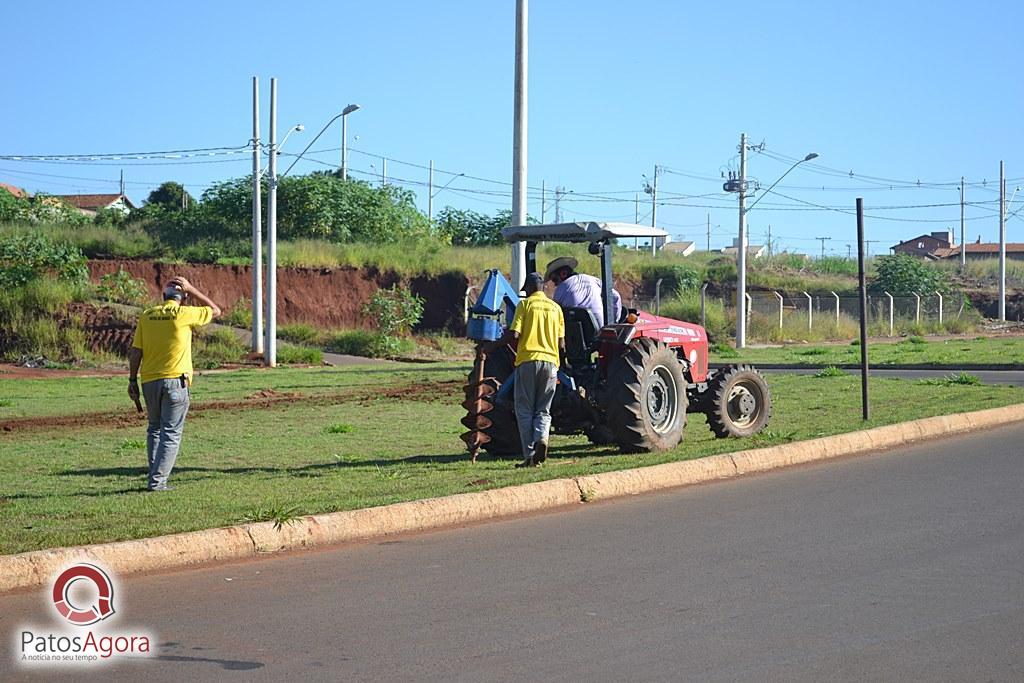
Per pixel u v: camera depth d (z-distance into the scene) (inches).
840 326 1935.3
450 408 721.0
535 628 242.4
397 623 247.6
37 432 614.9
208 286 1675.7
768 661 218.7
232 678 214.4
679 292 2091.5
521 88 720.3
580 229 489.1
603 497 393.7
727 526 343.9
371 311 1558.8
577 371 495.8
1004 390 706.8
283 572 294.4
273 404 765.3
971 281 2893.7
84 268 1461.6
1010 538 322.0
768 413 543.2
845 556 303.4
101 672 219.3
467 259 1923.0
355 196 2242.9
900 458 473.7
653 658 221.3
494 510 363.9
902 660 218.7
